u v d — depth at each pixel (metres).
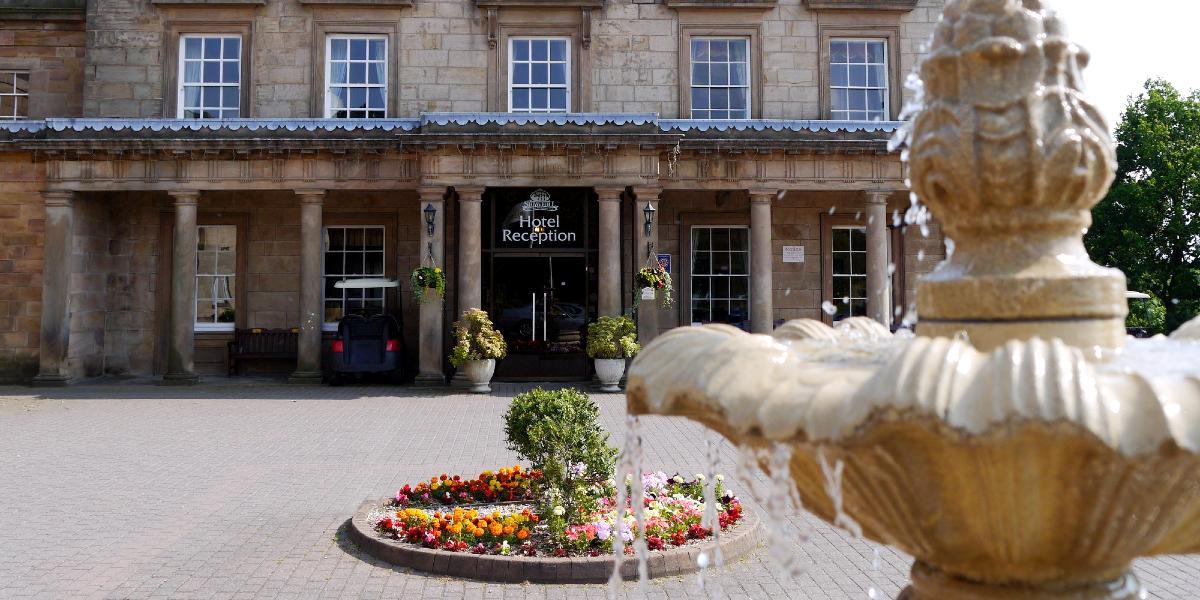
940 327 2.98
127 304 23.88
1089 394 2.06
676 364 2.78
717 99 23.73
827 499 2.98
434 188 20.55
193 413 16.67
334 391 20.14
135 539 8.08
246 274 24.03
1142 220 35.50
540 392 8.62
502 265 23.28
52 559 7.45
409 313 23.98
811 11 23.73
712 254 24.36
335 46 23.62
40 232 21.97
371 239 24.34
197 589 6.66
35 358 21.98
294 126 21.22
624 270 23.19
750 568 7.25
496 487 9.21
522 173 20.52
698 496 8.73
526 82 23.56
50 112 24.78
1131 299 35.00
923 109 3.11
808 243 24.25
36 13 24.66
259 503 9.50
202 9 23.34
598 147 20.41
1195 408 2.08
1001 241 2.94
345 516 8.91
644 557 3.61
